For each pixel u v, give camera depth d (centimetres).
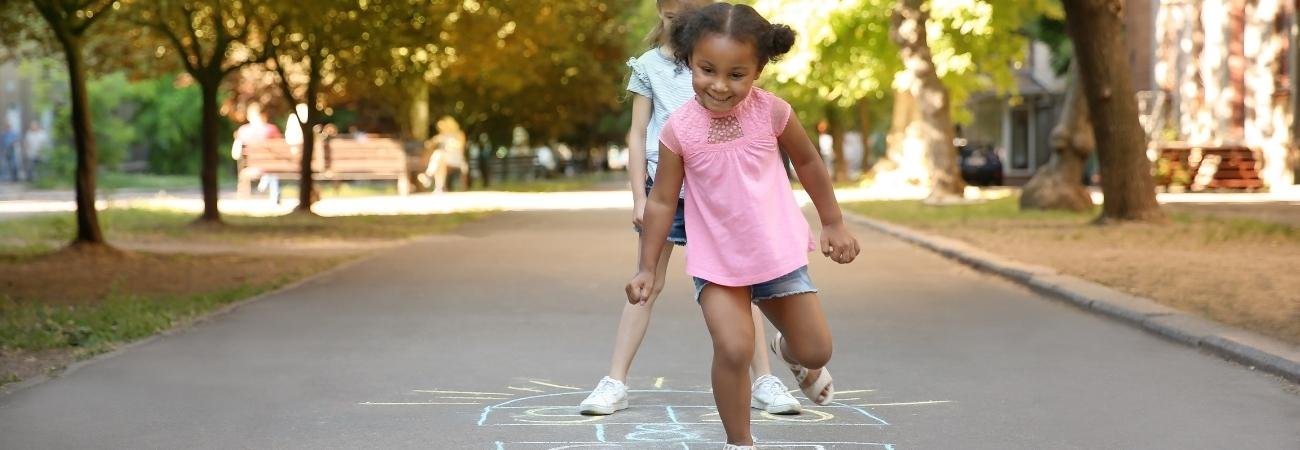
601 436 606
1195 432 613
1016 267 1313
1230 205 2653
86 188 1545
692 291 1215
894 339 915
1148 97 4234
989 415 653
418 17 2239
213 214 2175
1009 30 3559
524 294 1186
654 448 580
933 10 3216
